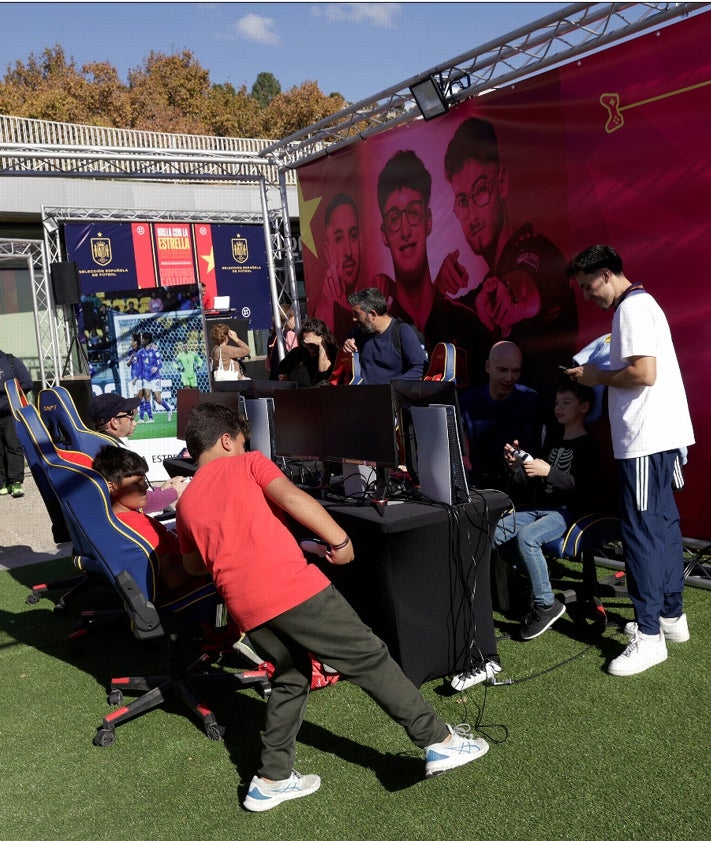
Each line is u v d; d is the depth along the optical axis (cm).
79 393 1338
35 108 4031
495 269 559
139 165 1677
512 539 389
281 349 874
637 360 325
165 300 864
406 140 625
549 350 522
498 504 345
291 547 258
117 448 341
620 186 464
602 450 476
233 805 272
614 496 473
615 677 338
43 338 1580
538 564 376
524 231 530
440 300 615
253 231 1614
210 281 1576
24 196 1547
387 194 657
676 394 338
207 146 1911
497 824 247
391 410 337
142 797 282
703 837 233
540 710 316
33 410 342
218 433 275
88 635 439
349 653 257
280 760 269
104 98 4350
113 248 1476
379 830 250
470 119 561
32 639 452
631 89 451
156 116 4553
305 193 774
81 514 316
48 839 262
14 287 1561
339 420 371
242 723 334
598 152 475
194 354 870
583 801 254
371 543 335
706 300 430
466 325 593
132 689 359
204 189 1730
